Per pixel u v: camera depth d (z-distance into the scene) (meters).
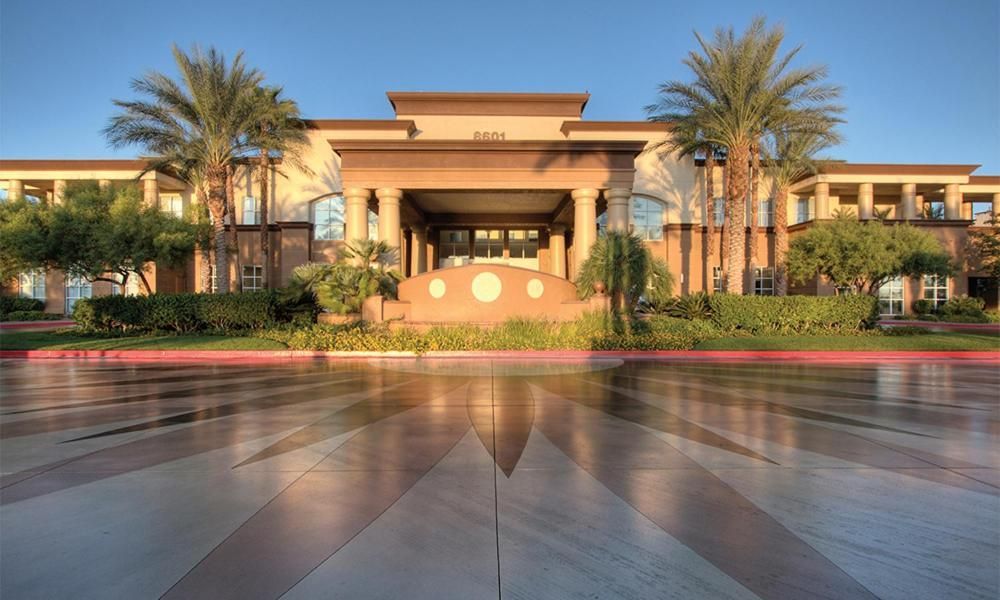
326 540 4.24
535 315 22.47
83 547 4.12
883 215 38.09
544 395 10.84
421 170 25.52
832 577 3.73
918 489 5.44
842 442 7.20
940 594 3.53
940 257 30.73
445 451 6.71
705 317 25.08
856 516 4.77
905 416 8.91
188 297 23.66
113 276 37.09
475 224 35.78
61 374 14.31
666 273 23.11
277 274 38.16
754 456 6.54
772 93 24.06
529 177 25.67
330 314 22.83
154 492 5.28
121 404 9.84
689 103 25.77
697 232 39.12
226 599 3.41
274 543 4.19
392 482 5.57
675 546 4.17
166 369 15.45
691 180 39.16
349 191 25.56
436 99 35.31
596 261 22.50
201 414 8.91
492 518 4.67
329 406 9.62
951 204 39.72
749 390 11.62
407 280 23.00
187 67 25.17
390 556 3.98
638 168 39.06
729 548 4.14
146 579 3.65
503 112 35.66
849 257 30.31
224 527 4.48
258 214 38.53
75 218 23.34
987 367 16.56
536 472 5.90
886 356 19.14
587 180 25.72
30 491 5.30
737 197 25.06
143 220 24.14
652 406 9.69
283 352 19.03
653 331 21.81
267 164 33.72
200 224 27.39
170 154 27.22
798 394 11.11
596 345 20.00
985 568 3.88
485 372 14.68
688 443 7.11
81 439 7.26
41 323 33.19
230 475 5.78
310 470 5.96
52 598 3.43
